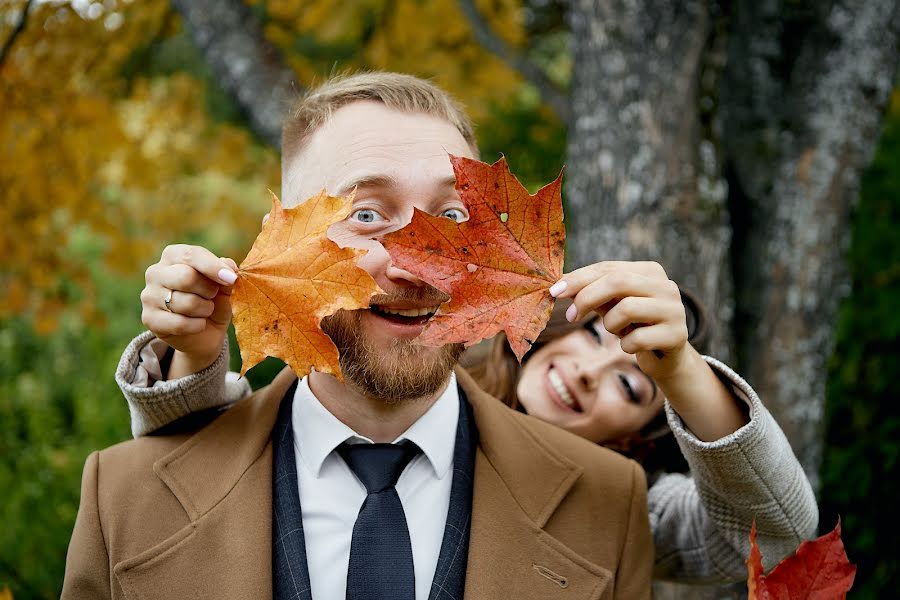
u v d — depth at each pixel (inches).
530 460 59.0
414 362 52.1
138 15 152.5
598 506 58.1
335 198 45.8
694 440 52.1
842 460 138.5
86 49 154.9
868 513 138.1
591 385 78.3
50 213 167.0
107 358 238.4
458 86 164.7
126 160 175.3
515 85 166.2
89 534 55.2
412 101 55.4
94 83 164.1
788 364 103.1
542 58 193.3
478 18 131.3
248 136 189.6
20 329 244.1
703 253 97.1
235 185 245.9
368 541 52.4
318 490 55.8
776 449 53.0
